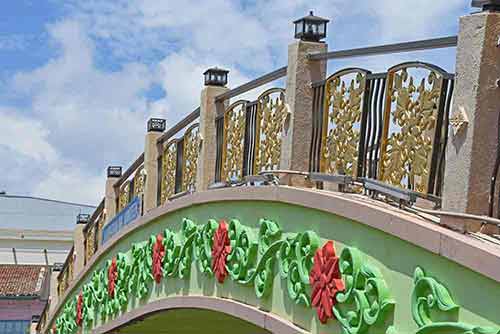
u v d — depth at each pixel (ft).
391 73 19.70
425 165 18.13
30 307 102.32
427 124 18.19
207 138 30.68
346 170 21.45
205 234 28.94
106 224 44.29
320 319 20.66
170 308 31.91
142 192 38.37
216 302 27.48
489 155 16.80
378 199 20.03
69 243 107.14
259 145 26.43
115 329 40.27
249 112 27.40
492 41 16.72
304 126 23.95
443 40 17.98
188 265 30.58
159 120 37.58
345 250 19.70
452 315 15.94
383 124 19.92
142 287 35.58
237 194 26.40
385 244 18.43
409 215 17.92
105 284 42.01
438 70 18.01
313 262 21.38
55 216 116.88
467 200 16.67
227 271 26.76
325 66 24.21
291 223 23.09
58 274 58.59
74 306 48.83
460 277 15.84
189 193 32.24
